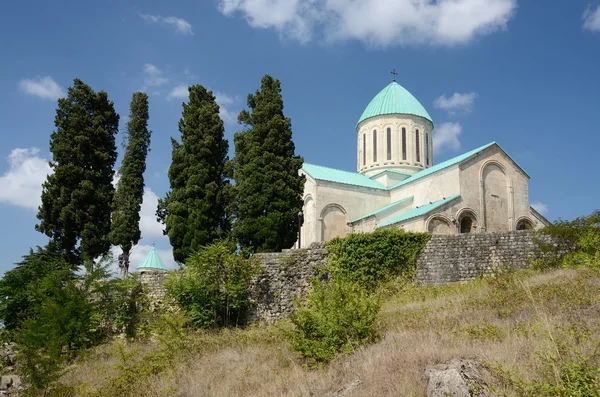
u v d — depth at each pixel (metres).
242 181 30.23
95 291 24.19
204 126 30.16
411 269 23.17
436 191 36.81
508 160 36.97
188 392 14.25
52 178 30.53
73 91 32.25
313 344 14.28
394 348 12.30
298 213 29.88
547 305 14.14
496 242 22.70
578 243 21.50
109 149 32.78
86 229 29.95
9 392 18.28
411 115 44.81
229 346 18.27
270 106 31.45
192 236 28.02
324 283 17.61
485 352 10.75
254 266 23.59
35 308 22.53
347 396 10.62
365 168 45.25
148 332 22.98
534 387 8.40
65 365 19.66
